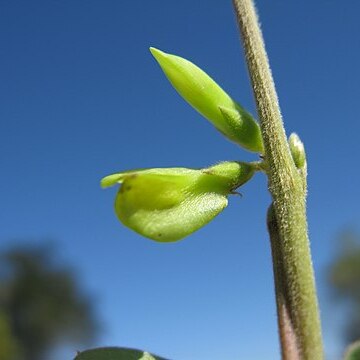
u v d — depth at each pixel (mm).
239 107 46
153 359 45
